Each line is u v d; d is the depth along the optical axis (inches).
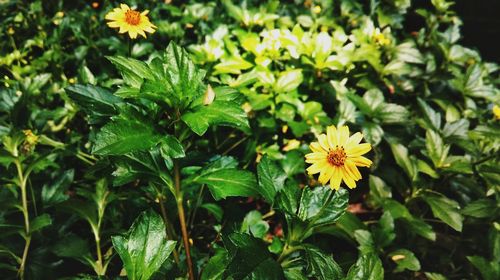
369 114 12.5
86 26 17.3
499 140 11.4
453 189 12.0
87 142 13.2
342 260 10.2
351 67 13.7
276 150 12.7
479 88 14.2
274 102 12.7
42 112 12.4
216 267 7.7
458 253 12.2
